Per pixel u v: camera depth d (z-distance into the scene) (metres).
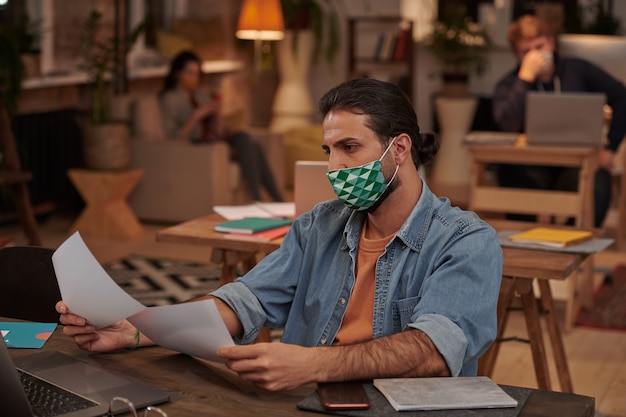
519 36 6.18
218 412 1.86
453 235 2.19
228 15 9.69
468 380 1.95
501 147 5.37
